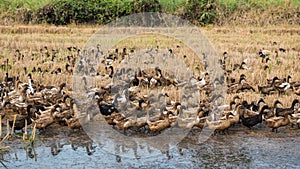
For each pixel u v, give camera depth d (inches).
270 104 703.7
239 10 1683.1
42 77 858.1
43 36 1385.3
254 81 861.2
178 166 496.1
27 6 1679.4
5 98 690.8
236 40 1326.3
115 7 1628.9
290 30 1503.4
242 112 627.2
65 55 1091.3
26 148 546.6
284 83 767.1
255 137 591.2
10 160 509.0
